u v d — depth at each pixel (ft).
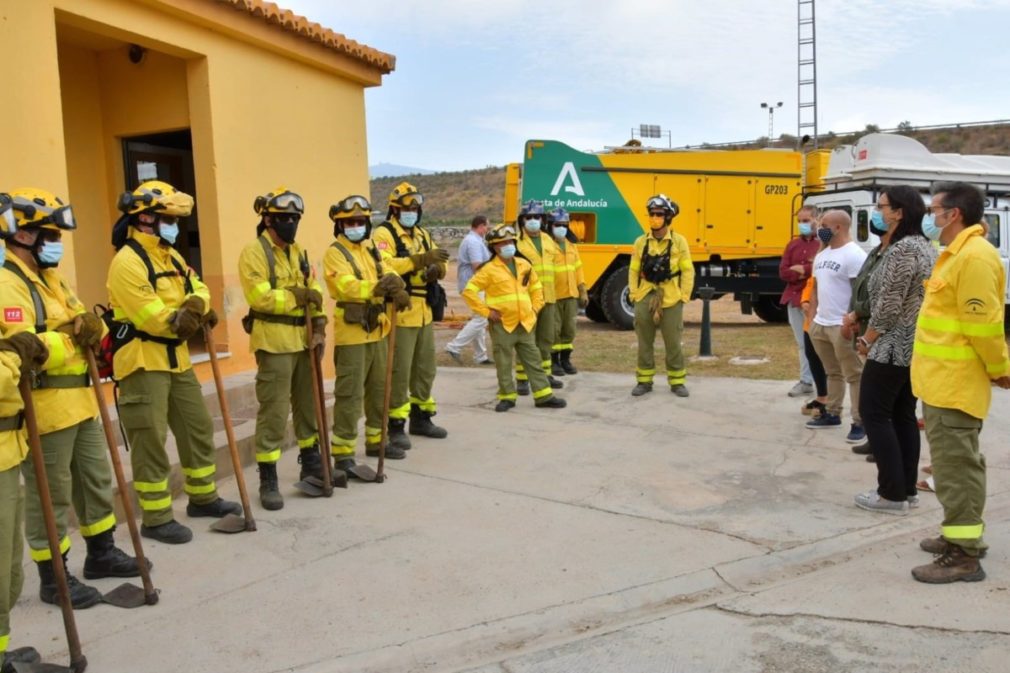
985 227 13.21
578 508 17.08
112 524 13.99
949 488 13.12
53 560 10.93
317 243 27.86
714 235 47.98
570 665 11.09
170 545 15.34
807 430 23.04
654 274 27.22
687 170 47.42
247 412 22.93
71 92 24.27
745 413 25.22
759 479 18.84
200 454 16.51
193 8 21.79
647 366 28.17
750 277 48.75
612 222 47.19
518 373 29.50
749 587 13.44
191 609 12.76
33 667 10.82
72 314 12.70
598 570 13.97
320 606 12.79
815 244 26.14
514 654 11.45
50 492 12.45
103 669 11.05
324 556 14.74
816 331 21.99
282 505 17.37
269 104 25.46
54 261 12.18
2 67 17.70
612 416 25.30
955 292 12.96
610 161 46.91
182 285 15.40
